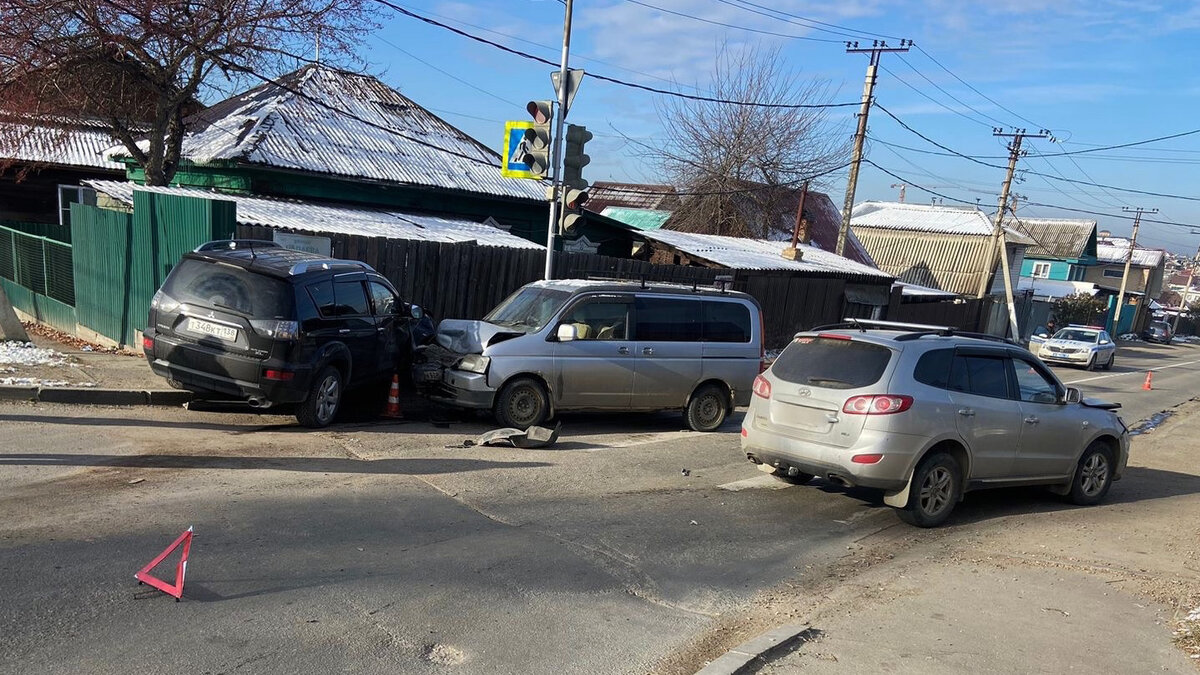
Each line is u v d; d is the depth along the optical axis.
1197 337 71.88
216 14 15.70
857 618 4.92
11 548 4.88
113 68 15.55
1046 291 58.34
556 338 9.99
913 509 7.11
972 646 4.53
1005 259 35.19
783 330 22.09
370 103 22.14
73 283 13.33
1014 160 35.22
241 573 4.84
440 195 19.62
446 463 7.96
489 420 10.40
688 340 10.95
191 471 6.84
